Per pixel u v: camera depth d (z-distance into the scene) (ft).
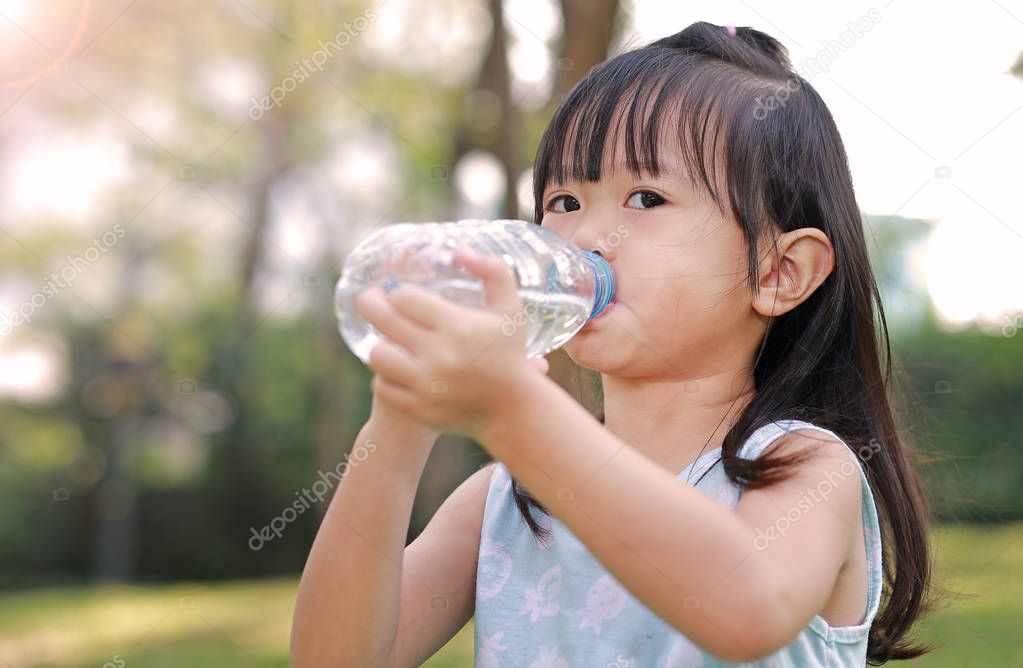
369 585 3.85
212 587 29.60
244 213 32.27
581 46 14.66
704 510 3.05
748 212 4.18
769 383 4.40
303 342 35.17
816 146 4.53
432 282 3.37
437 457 25.70
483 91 22.68
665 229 4.10
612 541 3.01
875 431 4.71
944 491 9.08
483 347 2.92
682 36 4.73
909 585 4.90
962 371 24.07
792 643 3.84
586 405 6.23
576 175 4.28
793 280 4.35
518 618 4.21
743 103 4.26
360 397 33.12
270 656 17.34
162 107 30.45
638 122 4.17
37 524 32.91
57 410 33.50
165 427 34.06
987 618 14.55
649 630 3.96
